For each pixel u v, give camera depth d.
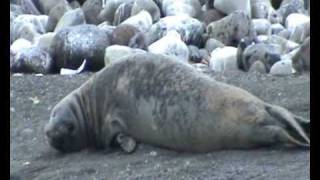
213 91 10.95
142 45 20.58
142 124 11.42
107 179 10.46
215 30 22.64
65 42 20.06
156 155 11.23
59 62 20.16
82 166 11.16
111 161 11.23
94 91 11.85
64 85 16.52
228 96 10.85
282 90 14.95
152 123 11.31
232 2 24.14
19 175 11.19
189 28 22.42
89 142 11.98
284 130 10.53
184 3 24.66
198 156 10.94
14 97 15.49
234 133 10.70
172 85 11.20
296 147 10.59
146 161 11.02
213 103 10.86
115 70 11.77
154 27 22.44
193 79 11.17
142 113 11.39
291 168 9.98
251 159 10.45
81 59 19.88
